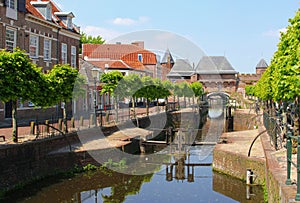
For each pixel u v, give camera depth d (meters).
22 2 23.11
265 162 12.57
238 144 18.00
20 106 23.08
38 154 13.88
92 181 14.38
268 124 17.42
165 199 12.31
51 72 16.77
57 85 16.23
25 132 17.00
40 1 26.56
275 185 8.38
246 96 66.81
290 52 9.89
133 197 12.49
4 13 21.33
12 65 13.04
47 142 14.52
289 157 7.39
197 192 13.20
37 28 24.97
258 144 17.77
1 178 12.06
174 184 14.27
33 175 13.60
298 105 11.52
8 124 20.73
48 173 14.34
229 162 15.39
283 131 14.59
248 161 14.18
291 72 9.62
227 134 22.59
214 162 16.39
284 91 10.75
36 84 13.97
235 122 41.69
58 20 28.89
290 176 8.10
